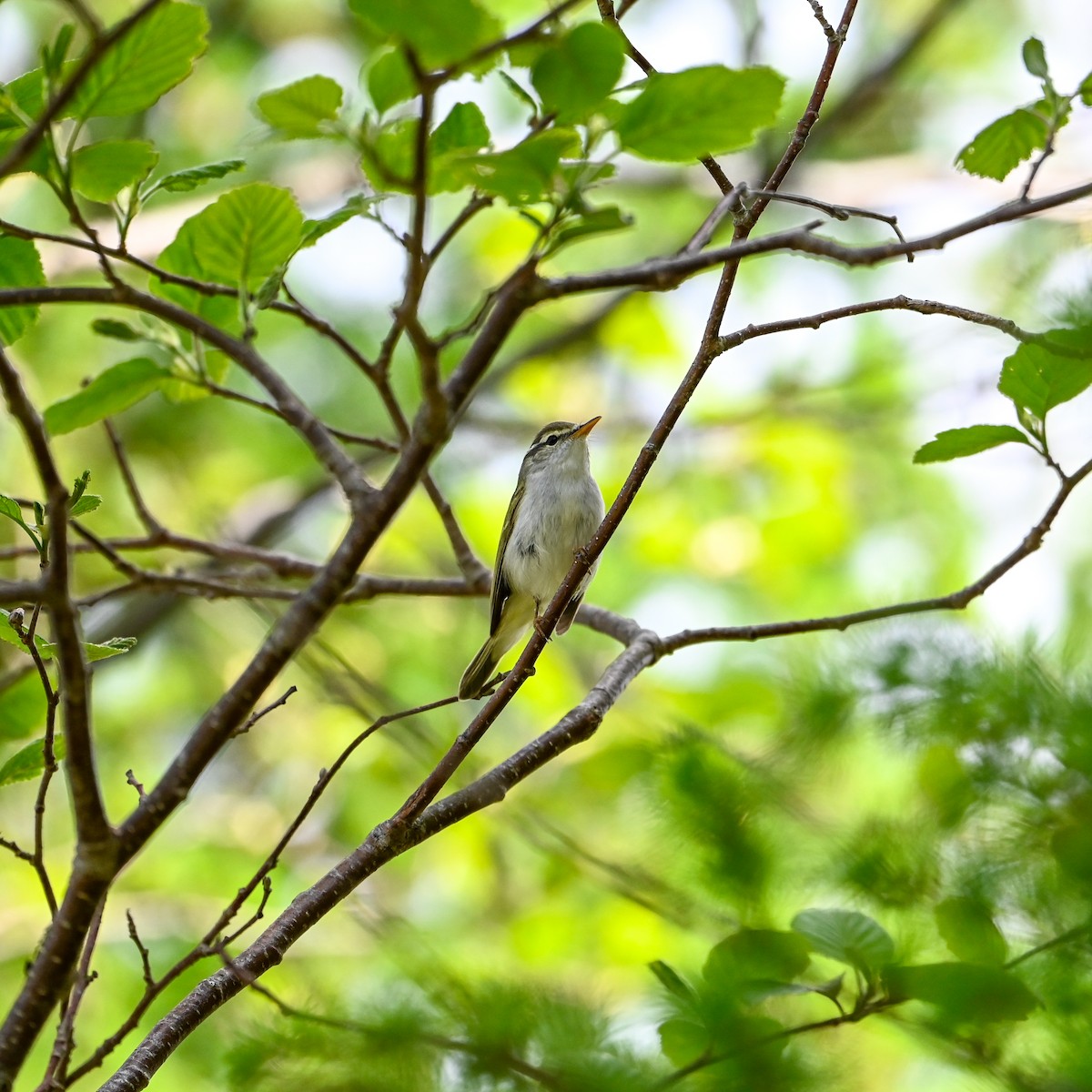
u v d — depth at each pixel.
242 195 6.01
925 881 5.37
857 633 6.55
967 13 20.70
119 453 10.24
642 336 18.00
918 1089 7.43
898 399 18.52
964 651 6.07
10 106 5.29
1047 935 5.04
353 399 19.27
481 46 4.11
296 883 15.15
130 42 5.17
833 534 17.14
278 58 19.56
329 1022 5.09
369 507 4.75
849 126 19.11
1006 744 5.54
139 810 4.75
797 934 5.23
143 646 17.12
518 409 19.88
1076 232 12.51
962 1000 4.68
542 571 12.20
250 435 19.14
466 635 17.55
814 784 6.67
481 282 19.05
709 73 4.51
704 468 18.38
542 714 15.98
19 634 5.68
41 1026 4.73
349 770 16.14
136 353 17.33
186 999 5.59
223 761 17.41
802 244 4.97
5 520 15.14
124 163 5.52
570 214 4.52
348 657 17.36
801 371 18.98
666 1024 4.88
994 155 6.68
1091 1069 4.42
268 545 16.81
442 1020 5.07
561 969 13.41
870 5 20.86
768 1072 4.69
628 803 8.86
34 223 16.20
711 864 5.65
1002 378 6.89
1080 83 6.27
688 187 18.91
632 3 5.93
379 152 5.82
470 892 15.73
